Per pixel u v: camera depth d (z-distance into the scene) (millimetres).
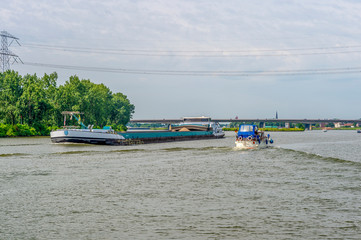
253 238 14438
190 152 56906
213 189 24812
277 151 58406
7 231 15484
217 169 35906
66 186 26141
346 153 59031
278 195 22625
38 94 140625
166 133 95875
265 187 25562
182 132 105062
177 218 17281
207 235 14812
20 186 26266
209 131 120938
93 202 20812
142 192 23766
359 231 15250
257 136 64562
